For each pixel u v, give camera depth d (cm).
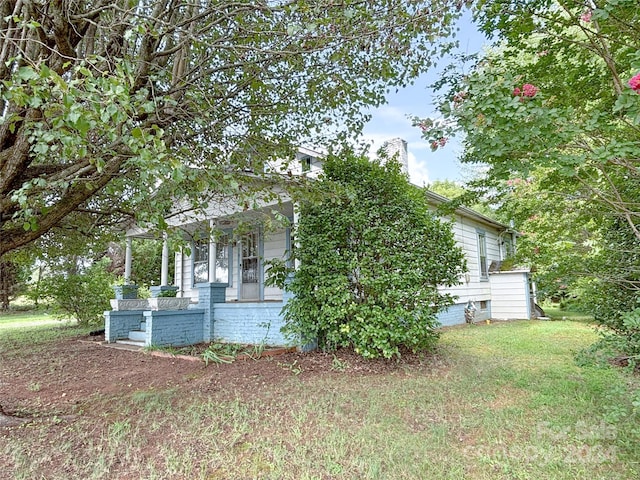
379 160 691
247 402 430
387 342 579
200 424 367
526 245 516
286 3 395
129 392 486
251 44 454
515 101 244
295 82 512
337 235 643
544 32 334
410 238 618
